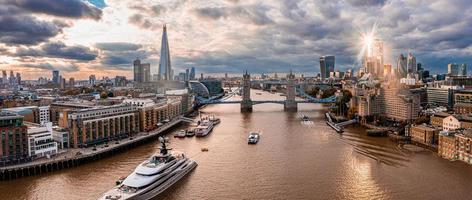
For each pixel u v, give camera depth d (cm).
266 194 15275
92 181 17162
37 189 16125
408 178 17112
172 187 16200
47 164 18800
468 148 19462
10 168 17675
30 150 19512
